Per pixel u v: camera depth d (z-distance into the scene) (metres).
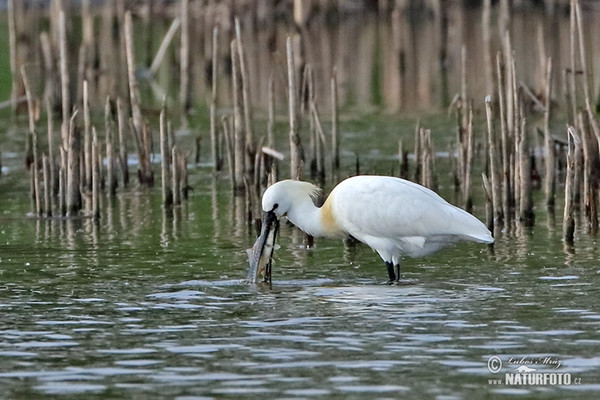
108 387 9.30
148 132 20.47
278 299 12.23
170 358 10.06
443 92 31.03
